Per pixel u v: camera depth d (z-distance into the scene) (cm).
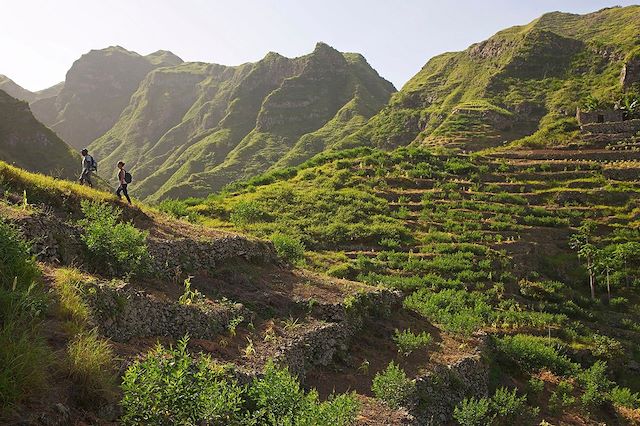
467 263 3956
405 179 5803
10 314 710
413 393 1578
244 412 927
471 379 2002
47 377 662
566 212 5072
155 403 677
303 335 1550
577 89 11294
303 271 2325
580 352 3092
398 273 3716
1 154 11131
